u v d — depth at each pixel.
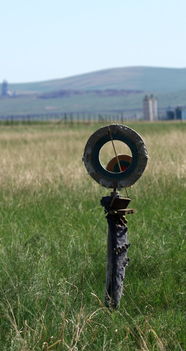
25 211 19.80
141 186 22.91
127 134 11.41
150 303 11.81
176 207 19.33
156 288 12.28
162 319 10.88
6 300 10.63
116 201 11.35
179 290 12.23
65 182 24.19
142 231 15.79
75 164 29.36
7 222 18.03
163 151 34.88
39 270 12.23
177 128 85.00
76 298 11.41
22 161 31.83
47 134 72.44
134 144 11.41
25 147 46.84
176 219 17.12
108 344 9.74
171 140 44.50
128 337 10.02
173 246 14.56
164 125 110.56
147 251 13.93
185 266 13.50
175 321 10.75
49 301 10.80
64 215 18.83
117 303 11.28
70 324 10.09
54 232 16.41
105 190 22.62
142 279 12.99
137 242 14.63
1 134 75.25
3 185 23.94
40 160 33.00
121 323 10.45
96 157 11.51
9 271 11.79
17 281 11.17
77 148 43.75
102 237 15.63
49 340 9.75
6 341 9.71
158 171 25.62
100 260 13.79
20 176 25.28
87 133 73.38
